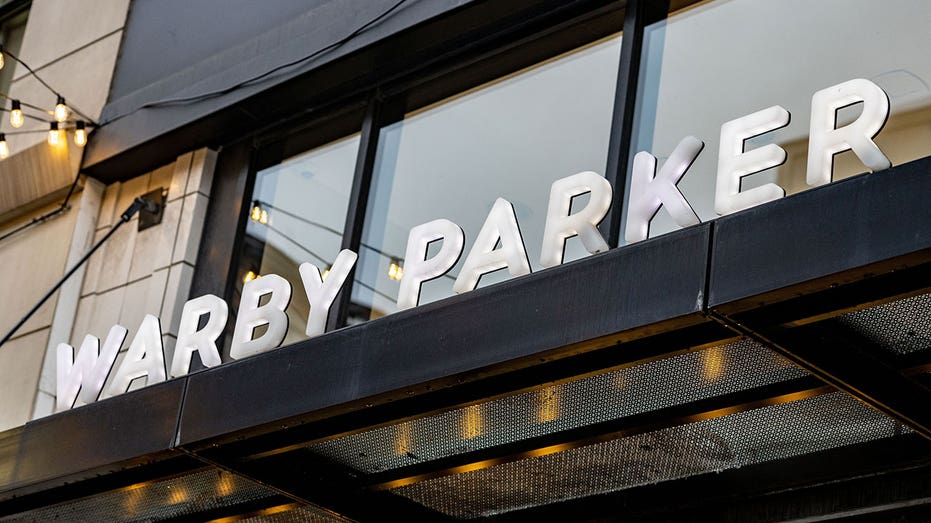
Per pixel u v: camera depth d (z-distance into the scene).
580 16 10.68
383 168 11.72
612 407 7.94
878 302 6.36
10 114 14.21
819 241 6.26
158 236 13.04
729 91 9.51
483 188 10.87
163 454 9.12
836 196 6.28
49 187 13.98
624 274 7.02
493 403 8.05
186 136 13.12
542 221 10.30
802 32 9.30
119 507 10.38
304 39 12.31
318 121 12.49
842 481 8.18
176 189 13.14
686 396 7.72
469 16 11.07
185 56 13.55
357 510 9.25
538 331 7.30
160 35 13.97
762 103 9.28
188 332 9.78
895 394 6.97
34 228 14.15
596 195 7.96
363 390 8.01
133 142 13.36
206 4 13.61
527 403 8.00
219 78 12.91
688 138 7.57
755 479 8.52
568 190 8.12
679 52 9.91
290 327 11.79
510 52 11.16
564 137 10.46
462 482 9.09
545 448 8.35
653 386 7.66
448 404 8.01
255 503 9.89
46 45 15.28
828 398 7.57
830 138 6.91
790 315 6.52
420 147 11.51
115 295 13.12
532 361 7.33
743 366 7.31
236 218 12.66
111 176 13.81
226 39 13.21
